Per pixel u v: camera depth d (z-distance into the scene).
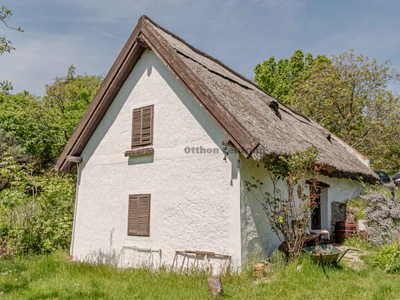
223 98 8.10
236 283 6.18
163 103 8.95
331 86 24.45
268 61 35.66
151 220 8.59
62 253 10.04
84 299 5.61
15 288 6.26
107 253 9.37
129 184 9.28
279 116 11.18
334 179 12.43
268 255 7.92
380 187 12.56
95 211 9.95
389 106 23.55
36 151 21.16
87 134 10.38
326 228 11.57
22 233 9.69
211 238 7.47
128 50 9.54
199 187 7.86
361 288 5.64
